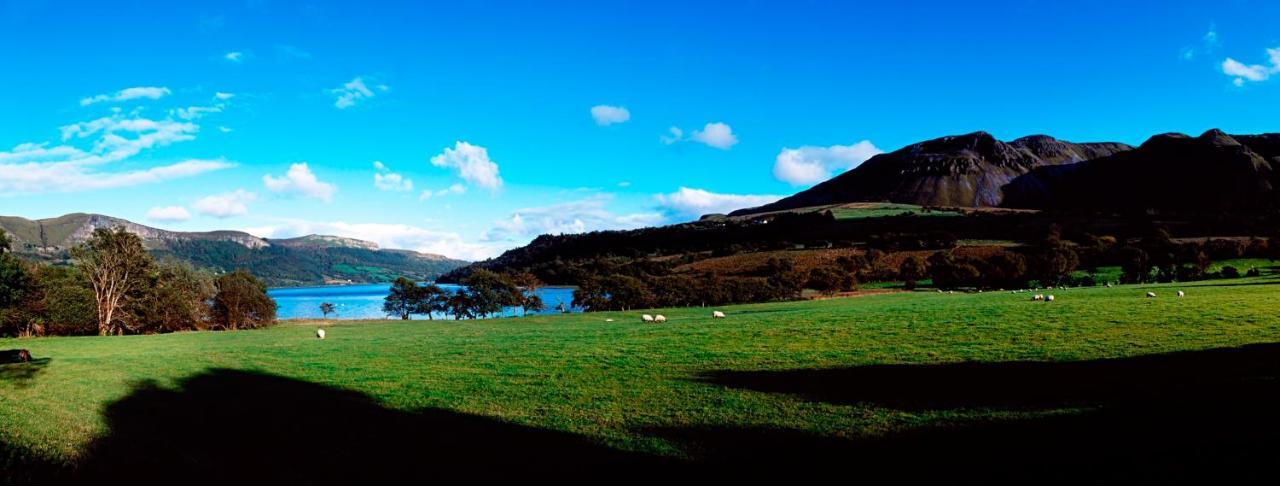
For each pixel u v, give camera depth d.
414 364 26.89
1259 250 129.00
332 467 13.20
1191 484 9.59
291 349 35.81
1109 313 33.81
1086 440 11.93
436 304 137.75
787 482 11.16
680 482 11.51
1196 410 13.15
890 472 11.24
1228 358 18.66
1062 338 25.11
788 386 18.70
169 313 88.25
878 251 184.25
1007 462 11.21
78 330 78.75
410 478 12.38
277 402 19.50
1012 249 177.50
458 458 13.35
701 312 66.19
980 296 65.25
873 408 15.51
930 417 14.37
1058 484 10.09
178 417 18.08
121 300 81.00
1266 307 33.22
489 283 136.12
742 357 24.80
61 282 78.44
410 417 16.81
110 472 13.60
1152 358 19.48
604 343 32.59
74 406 20.06
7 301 69.69
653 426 14.95
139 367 28.45
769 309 65.31
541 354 28.66
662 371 22.39
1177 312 32.62
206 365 28.81
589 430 14.84
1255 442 10.91
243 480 12.73
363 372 25.02
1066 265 113.00
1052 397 15.34
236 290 103.75
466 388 20.52
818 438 13.41
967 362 20.86
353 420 16.75
